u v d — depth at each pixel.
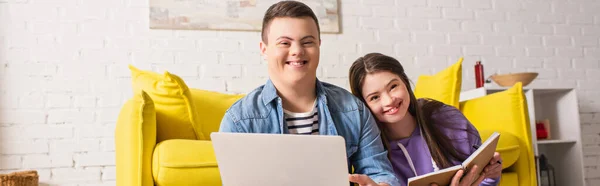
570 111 3.07
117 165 2.11
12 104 2.81
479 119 2.51
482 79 3.03
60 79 2.88
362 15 3.29
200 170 1.82
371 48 3.28
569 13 3.63
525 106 2.35
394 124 1.75
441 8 3.42
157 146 1.86
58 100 2.87
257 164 1.24
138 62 2.97
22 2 2.87
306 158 1.20
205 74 3.04
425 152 1.73
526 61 3.51
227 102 2.48
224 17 3.08
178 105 2.04
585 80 3.60
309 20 1.43
